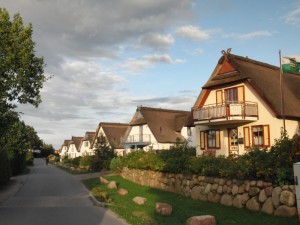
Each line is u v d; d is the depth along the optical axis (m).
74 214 13.70
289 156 12.08
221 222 11.40
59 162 96.12
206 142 30.61
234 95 28.17
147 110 53.12
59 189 23.94
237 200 13.78
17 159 40.97
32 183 28.89
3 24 16.38
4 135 18.75
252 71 27.47
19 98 17.09
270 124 25.19
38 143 127.81
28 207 15.67
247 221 11.31
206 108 27.98
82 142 93.75
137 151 28.94
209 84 29.59
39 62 17.44
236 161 14.80
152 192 19.91
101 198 17.97
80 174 39.91
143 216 12.88
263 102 25.83
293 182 11.82
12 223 11.90
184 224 11.40
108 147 44.81
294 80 30.30
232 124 28.09
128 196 18.61
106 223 11.90
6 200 18.22
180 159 19.25
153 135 50.03
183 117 52.47
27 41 16.61
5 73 16.36
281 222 10.77
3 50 16.19
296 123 25.75
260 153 13.54
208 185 15.92
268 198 12.27
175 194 18.52
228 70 28.92
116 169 33.44
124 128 70.56
